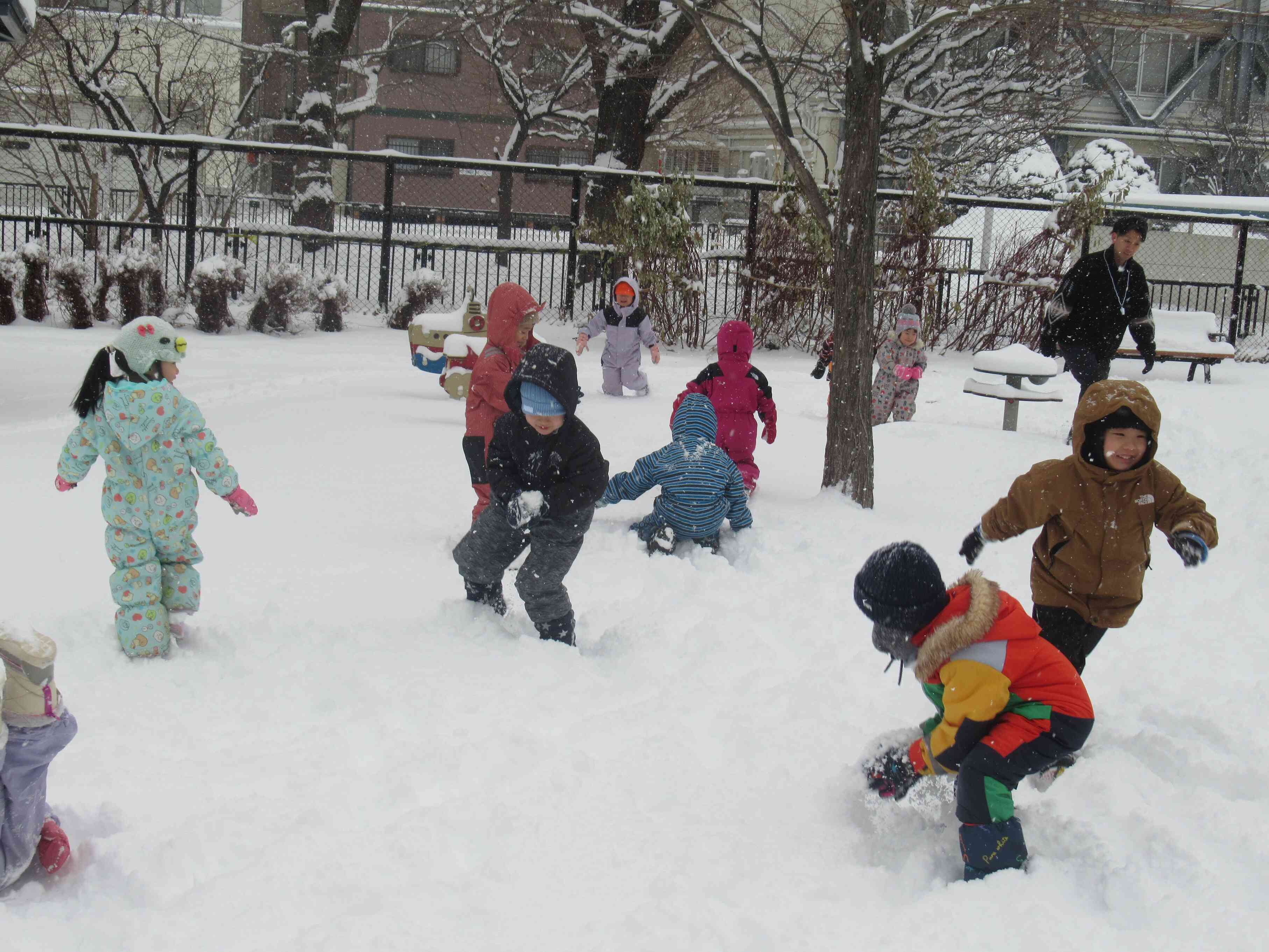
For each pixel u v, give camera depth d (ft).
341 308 57.88
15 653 9.77
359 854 10.78
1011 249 70.23
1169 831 11.12
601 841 11.19
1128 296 29.73
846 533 23.13
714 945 9.50
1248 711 14.73
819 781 12.70
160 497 15.48
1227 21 48.11
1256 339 64.28
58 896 10.44
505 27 84.53
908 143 80.33
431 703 14.42
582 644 17.65
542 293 67.31
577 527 16.47
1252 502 26.45
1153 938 9.64
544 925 9.77
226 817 11.32
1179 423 34.09
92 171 80.38
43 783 10.25
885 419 36.35
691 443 22.16
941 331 59.41
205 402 36.96
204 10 123.75
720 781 12.67
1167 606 19.72
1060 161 111.75
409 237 72.69
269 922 9.70
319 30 75.00
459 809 11.62
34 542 20.45
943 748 11.09
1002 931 9.69
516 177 128.06
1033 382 35.32
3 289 53.47
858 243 24.94
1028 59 72.95
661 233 56.18
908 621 11.30
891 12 73.20
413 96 124.36
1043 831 11.42
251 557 20.33
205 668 15.35
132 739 13.23
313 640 16.37
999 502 14.11
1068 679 11.05
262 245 80.64
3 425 32.30
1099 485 13.58
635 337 41.57
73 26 78.48
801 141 91.66
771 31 60.18
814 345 58.34
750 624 18.01
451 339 37.93
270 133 89.25
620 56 66.95
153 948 9.32
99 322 55.52
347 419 34.40
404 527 22.84
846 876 10.75
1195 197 62.95
